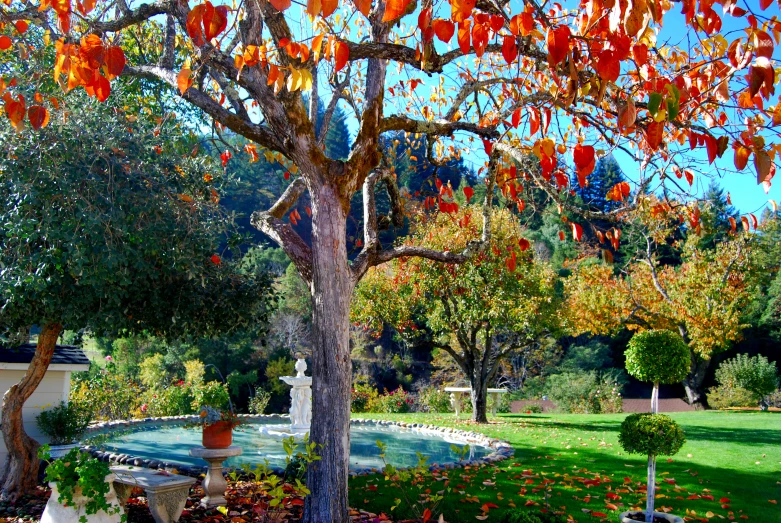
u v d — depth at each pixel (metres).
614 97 4.08
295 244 4.98
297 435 11.34
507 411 21.44
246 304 7.29
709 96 4.14
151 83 8.70
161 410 15.39
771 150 3.53
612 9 2.81
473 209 12.86
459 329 13.86
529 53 4.53
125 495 5.35
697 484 6.77
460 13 3.04
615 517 5.40
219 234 6.88
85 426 7.83
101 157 5.62
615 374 30.97
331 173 4.72
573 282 21.50
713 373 31.08
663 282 20.12
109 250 5.17
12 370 7.43
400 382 29.03
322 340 4.57
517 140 5.76
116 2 5.47
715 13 3.23
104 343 24.47
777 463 7.93
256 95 4.58
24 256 5.18
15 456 6.41
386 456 9.19
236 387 24.20
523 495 6.16
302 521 4.45
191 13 3.23
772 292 30.33
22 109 3.81
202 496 6.20
